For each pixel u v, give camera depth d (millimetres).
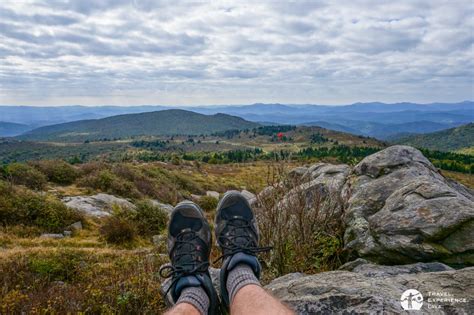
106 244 13656
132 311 4426
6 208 14461
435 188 4762
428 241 4234
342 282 2908
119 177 24922
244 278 2355
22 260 8109
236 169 69375
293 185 5199
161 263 6348
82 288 5461
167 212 19000
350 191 5977
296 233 4801
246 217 3316
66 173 23484
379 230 4617
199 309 2230
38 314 4473
